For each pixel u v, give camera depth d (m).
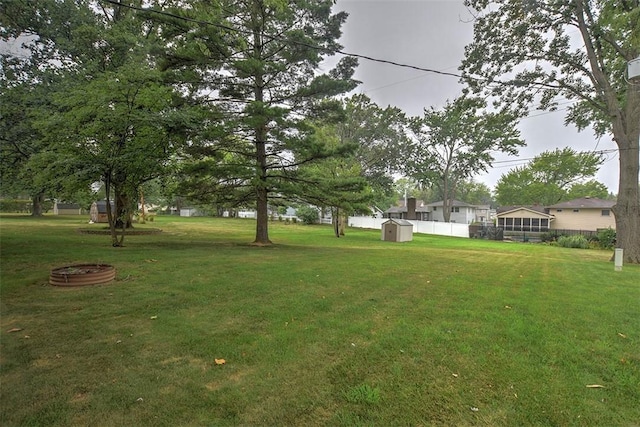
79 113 8.02
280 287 5.47
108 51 12.12
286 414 2.12
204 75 11.10
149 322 3.66
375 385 2.50
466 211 45.59
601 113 15.22
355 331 3.57
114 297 4.57
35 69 10.15
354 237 22.38
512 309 4.58
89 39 11.55
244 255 9.27
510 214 33.91
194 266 7.07
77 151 8.62
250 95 11.97
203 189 11.88
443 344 3.28
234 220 37.12
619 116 12.97
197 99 11.32
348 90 11.45
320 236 21.16
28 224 18.92
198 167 10.74
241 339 3.27
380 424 2.05
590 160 38.94
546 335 3.60
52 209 41.62
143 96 8.74
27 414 2.02
